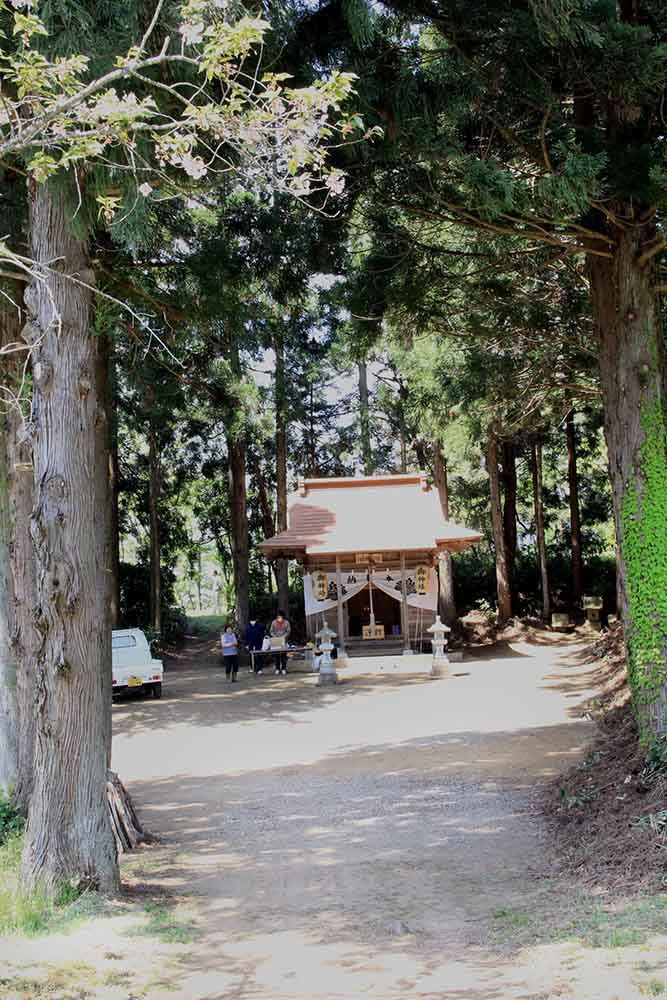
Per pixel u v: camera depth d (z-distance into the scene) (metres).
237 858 8.70
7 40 6.89
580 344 14.12
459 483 34.94
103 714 7.48
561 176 7.69
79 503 7.39
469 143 9.59
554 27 7.33
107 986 5.35
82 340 7.53
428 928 6.46
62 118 5.38
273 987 5.43
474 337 13.48
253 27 5.07
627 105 8.66
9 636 10.30
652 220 9.54
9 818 9.73
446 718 16.67
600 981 4.99
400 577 28.14
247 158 5.58
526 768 11.84
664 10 8.77
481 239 11.18
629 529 9.57
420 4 8.34
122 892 7.44
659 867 6.87
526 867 7.78
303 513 28.97
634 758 9.25
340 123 5.65
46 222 7.45
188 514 40.69
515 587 34.94
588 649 24.75
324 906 7.11
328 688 21.94
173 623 37.16
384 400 33.22
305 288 12.79
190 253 12.45
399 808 10.27
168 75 6.89
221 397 23.98
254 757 14.41
